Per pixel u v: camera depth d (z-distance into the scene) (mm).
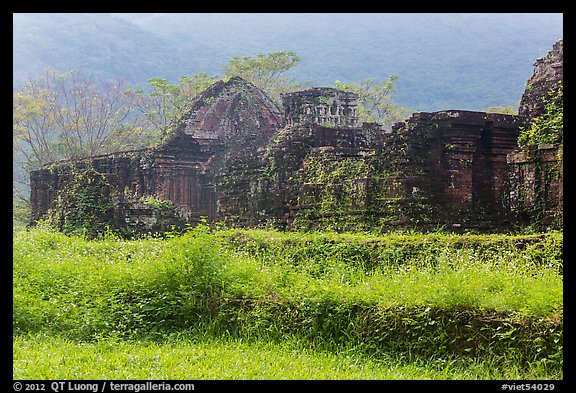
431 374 9445
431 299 10445
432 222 19859
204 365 9781
